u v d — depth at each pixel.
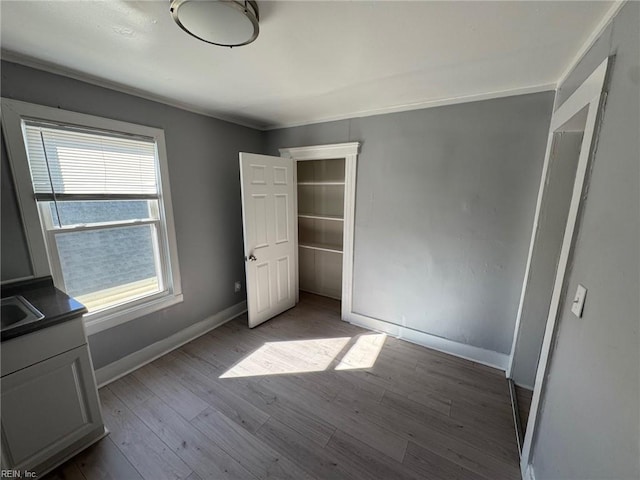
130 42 1.42
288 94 2.18
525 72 1.74
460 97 2.21
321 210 4.02
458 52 1.51
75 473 1.50
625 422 0.77
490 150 2.18
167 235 2.48
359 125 2.73
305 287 4.32
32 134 1.70
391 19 1.21
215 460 1.58
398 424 1.83
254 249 2.97
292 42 1.41
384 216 2.76
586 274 1.07
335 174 3.79
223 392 2.10
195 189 2.70
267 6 1.12
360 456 1.61
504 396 2.08
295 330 3.03
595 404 0.93
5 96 1.58
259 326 3.12
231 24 1.17
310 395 2.08
